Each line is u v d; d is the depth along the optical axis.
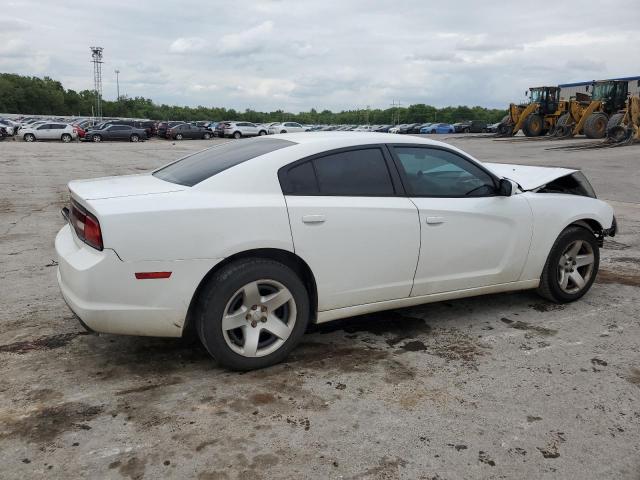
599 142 27.70
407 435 2.80
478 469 2.54
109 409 3.00
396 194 3.81
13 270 5.67
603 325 4.31
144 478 2.44
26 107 126.00
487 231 4.16
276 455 2.62
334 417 2.96
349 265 3.62
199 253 3.17
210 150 4.17
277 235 3.34
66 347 3.78
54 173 16.38
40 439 2.71
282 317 3.56
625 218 8.86
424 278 3.96
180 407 3.03
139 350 3.76
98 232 3.04
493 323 4.34
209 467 2.53
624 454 2.67
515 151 24.72
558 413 3.02
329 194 3.57
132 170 17.73
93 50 107.38
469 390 3.26
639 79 35.66
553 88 33.97
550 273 4.60
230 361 3.36
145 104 139.62
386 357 3.71
